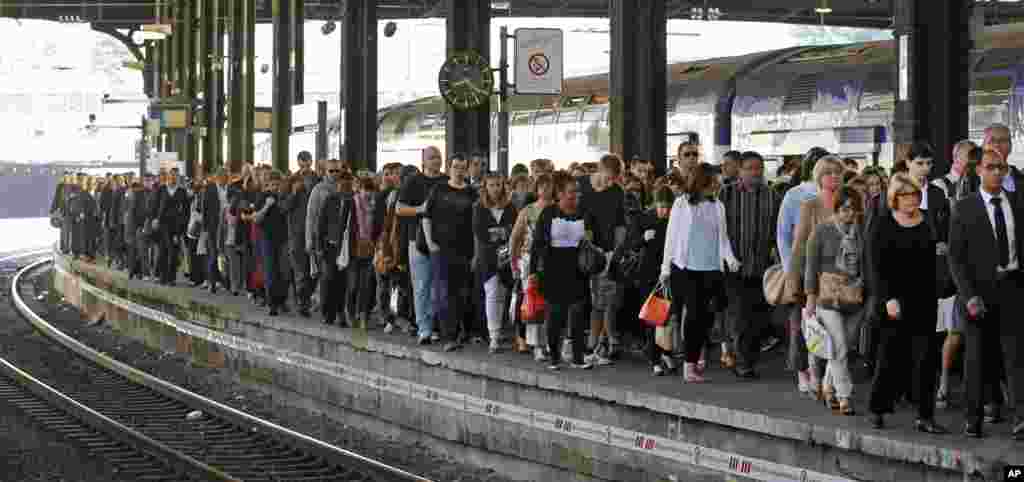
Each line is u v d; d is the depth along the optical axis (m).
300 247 23.28
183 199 31.53
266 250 23.69
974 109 22.58
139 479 15.84
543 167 18.92
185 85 57.41
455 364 17.02
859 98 25.28
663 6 23.97
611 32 24.25
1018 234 11.56
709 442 12.92
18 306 39.06
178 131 52.22
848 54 26.42
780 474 12.05
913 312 11.85
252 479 15.84
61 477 16.08
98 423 19.11
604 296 17.11
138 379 24.23
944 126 17.27
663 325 15.16
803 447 11.90
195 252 31.47
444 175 19.22
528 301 16.52
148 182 34.03
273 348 22.64
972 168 13.00
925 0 17.27
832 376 12.78
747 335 15.39
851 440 11.41
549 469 15.16
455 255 18.08
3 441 18.55
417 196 19.08
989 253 11.56
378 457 17.38
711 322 16.17
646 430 13.71
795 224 14.14
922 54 17.28
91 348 28.70
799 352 14.12
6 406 21.70
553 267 16.05
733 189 15.37
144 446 17.47
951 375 15.48
